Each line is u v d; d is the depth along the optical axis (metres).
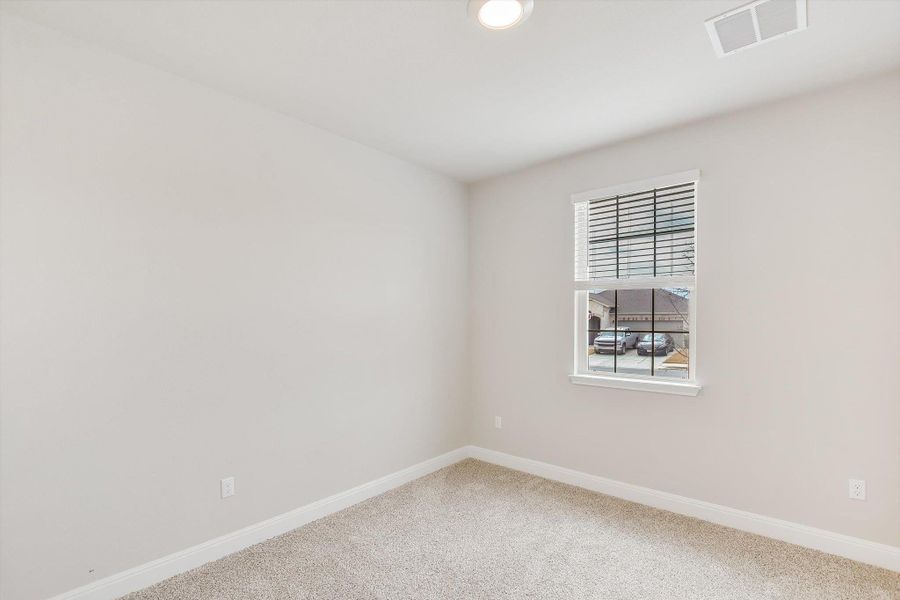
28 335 1.86
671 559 2.37
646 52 2.09
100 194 2.05
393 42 2.02
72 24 1.89
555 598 2.06
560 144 3.21
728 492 2.73
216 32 1.94
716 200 2.78
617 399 3.19
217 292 2.44
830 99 2.43
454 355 3.98
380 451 3.31
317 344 2.91
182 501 2.29
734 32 1.93
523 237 3.74
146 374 2.18
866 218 2.33
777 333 2.57
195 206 2.36
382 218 3.35
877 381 2.30
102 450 2.04
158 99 2.24
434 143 3.20
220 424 2.44
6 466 1.81
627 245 3.20
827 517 2.43
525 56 2.12
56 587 1.92
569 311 3.46
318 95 2.52
